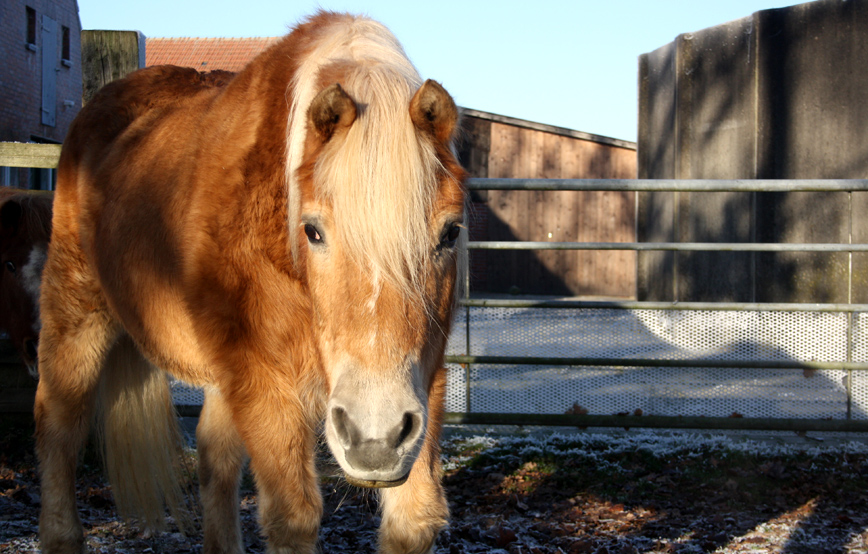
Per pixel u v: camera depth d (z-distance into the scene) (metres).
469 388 4.33
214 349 2.09
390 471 1.59
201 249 2.09
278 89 2.15
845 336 4.21
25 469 3.99
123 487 3.03
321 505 2.09
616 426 4.21
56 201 3.17
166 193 2.41
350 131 1.66
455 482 3.77
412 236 1.63
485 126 18.56
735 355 4.27
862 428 4.10
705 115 9.59
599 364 4.28
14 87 16.59
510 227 18.89
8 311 4.22
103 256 2.77
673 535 3.13
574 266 18.75
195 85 3.16
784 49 8.17
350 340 1.64
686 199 10.01
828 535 3.11
